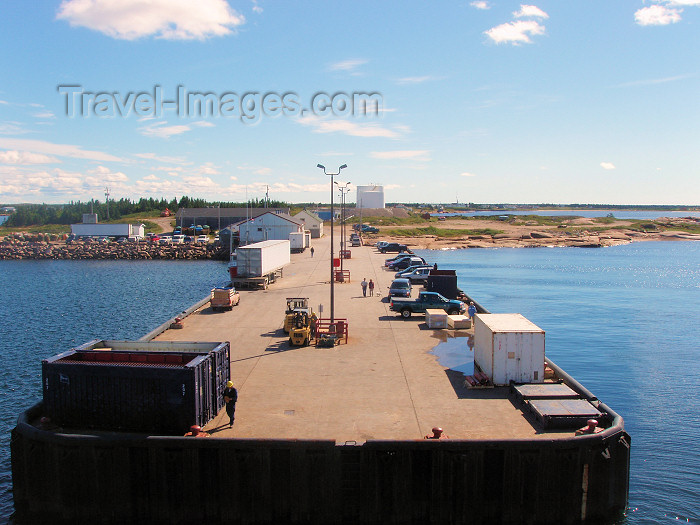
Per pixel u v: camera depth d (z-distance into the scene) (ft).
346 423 66.69
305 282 186.91
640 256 382.63
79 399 64.54
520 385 76.33
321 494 59.21
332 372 86.53
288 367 89.10
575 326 163.02
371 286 157.58
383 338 108.17
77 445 61.00
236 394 65.87
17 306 194.49
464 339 107.24
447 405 72.18
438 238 479.41
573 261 348.38
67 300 207.21
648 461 77.30
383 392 77.30
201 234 472.03
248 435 63.21
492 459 59.41
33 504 63.16
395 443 58.59
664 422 90.48
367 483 58.75
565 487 59.77
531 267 315.17
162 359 69.62
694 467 75.66
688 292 225.76
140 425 63.67
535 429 64.49
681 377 114.21
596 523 60.90
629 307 192.95
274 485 59.67
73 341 144.56
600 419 65.21
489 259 360.07
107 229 444.55
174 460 60.44
